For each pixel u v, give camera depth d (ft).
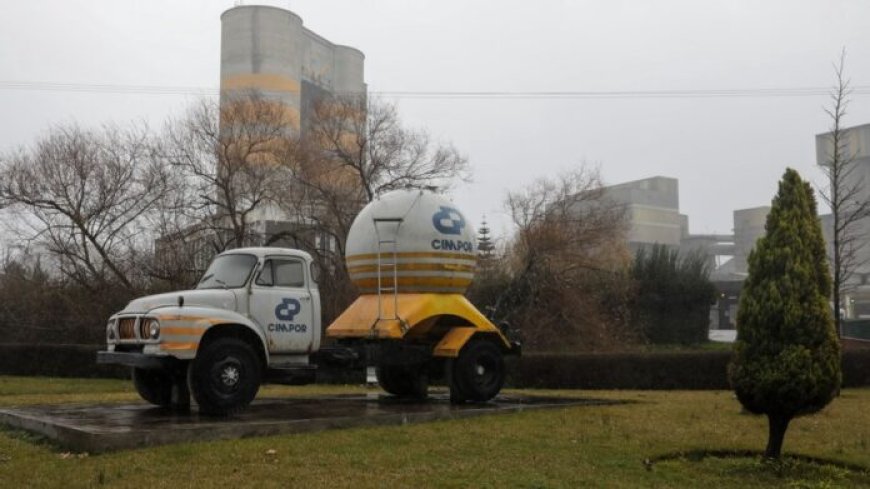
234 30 195.31
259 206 95.45
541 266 101.96
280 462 25.88
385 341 41.32
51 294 95.04
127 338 34.19
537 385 69.26
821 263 29.01
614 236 109.81
